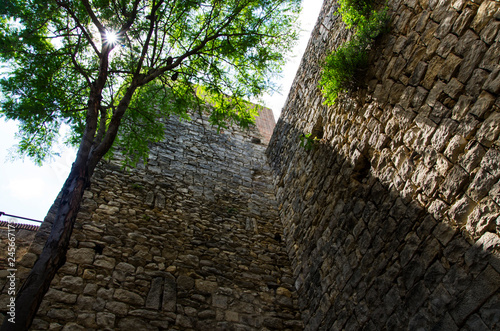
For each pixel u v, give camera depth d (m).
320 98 6.63
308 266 5.61
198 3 5.11
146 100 5.73
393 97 4.28
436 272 3.19
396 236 3.81
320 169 5.96
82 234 5.09
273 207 7.64
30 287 2.77
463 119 3.23
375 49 4.81
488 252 2.74
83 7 4.66
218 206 7.04
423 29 3.98
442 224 3.25
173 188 6.92
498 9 3.08
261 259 6.21
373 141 4.55
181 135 8.62
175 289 5.06
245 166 8.69
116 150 6.96
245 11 5.43
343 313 4.38
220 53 5.53
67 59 4.86
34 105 4.53
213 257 5.85
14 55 4.46
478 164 2.99
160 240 5.67
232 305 5.25
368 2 5.00
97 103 3.98
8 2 4.04
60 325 4.04
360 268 4.29
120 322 4.36
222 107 5.94
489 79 3.04
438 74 3.63
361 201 4.57
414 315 3.31
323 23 7.48
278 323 5.25
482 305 2.68
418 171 3.66
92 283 4.59
